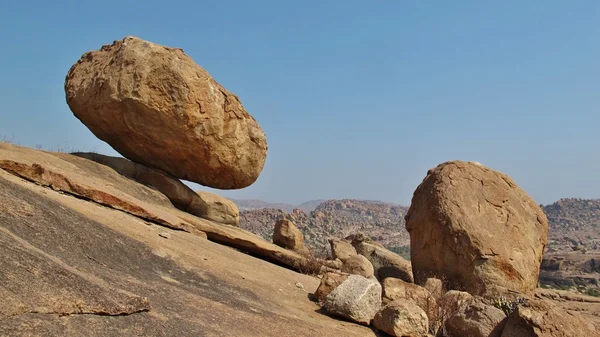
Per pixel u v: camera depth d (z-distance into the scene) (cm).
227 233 1423
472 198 1441
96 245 728
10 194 694
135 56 1316
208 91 1382
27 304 434
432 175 1542
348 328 862
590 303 1773
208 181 1544
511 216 1443
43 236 646
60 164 1172
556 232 15325
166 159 1472
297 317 834
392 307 877
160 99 1317
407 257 6519
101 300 502
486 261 1347
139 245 847
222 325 627
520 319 827
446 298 1068
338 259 1706
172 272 820
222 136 1433
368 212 19038
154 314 561
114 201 1074
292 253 1567
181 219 1311
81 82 1384
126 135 1410
